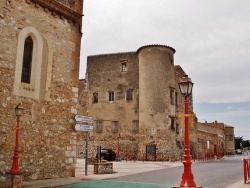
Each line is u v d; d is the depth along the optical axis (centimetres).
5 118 1196
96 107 3975
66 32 1530
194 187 875
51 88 1413
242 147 11006
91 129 1599
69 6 1562
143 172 1853
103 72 4053
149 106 3447
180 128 3716
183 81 965
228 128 7638
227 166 2364
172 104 3572
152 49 3559
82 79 4178
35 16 1372
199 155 3862
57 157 1405
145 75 3544
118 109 3875
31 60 1356
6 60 1225
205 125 5200
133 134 3734
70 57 1536
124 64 3991
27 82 1335
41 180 1286
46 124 1369
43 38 1405
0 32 1211
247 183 1266
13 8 1273
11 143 1209
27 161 1264
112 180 1416
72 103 1515
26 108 1287
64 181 1291
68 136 1472
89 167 2177
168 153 3306
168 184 1286
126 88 3894
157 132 3369
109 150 3259
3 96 1198
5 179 1148
